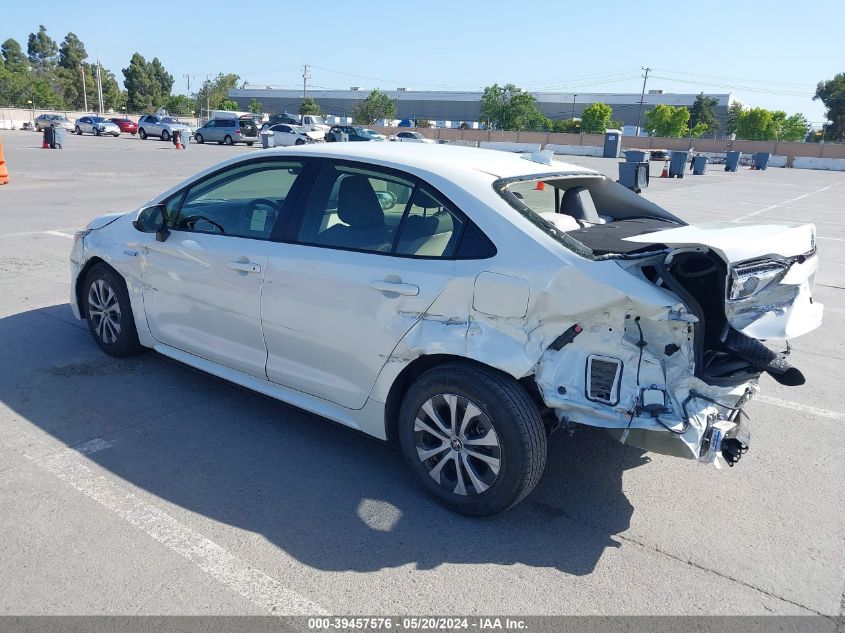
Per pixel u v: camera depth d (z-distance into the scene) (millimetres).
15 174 17859
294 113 126000
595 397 2951
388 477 3645
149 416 4188
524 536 3186
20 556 2852
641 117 109375
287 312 3711
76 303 5223
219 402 4438
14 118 65500
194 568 2842
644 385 2908
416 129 71938
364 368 3484
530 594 2797
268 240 3848
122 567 2820
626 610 2734
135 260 4578
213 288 4074
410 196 3443
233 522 3172
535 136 66562
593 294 2875
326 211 3699
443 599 2742
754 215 16391
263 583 2777
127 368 4883
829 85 99250
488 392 3059
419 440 3389
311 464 3736
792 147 56188
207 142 44781
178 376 4797
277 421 4219
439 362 3346
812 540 3256
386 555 2998
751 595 2852
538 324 3020
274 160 4016
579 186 4250
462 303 3152
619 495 3584
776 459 4059
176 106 111875
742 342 3135
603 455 4004
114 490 3379
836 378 5520
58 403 4293
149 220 4500
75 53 135000
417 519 3273
